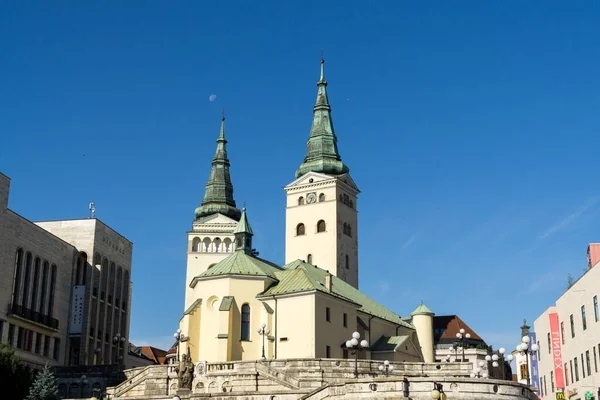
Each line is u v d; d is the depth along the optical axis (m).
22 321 115.50
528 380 69.31
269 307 108.44
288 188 162.62
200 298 109.19
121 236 147.25
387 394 62.97
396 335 134.12
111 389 92.25
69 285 131.50
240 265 111.50
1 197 111.06
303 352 104.81
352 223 162.38
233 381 88.06
